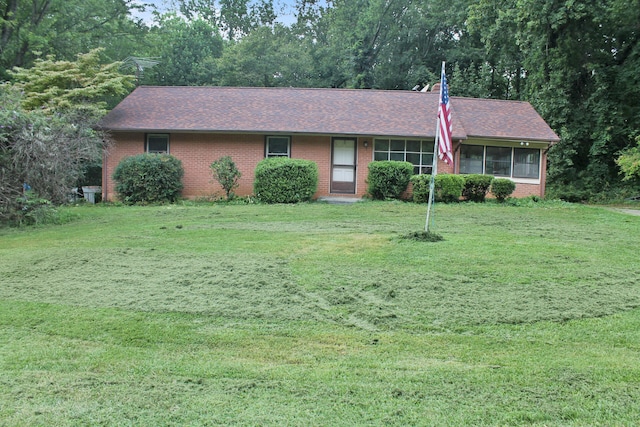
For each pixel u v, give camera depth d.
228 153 17.94
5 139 11.50
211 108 18.73
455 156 18.05
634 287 6.40
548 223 12.34
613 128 21.91
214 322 5.05
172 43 36.66
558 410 3.26
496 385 3.65
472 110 19.83
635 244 9.47
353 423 3.10
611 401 3.39
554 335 4.73
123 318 5.13
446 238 9.72
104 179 17.64
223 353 4.28
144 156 16.59
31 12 23.61
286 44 37.31
